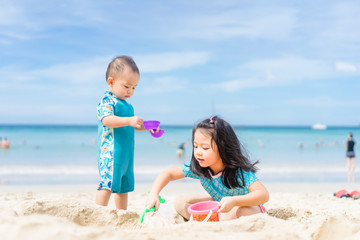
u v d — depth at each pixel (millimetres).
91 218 2193
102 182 3219
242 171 2652
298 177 10508
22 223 1300
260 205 2727
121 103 3424
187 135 39625
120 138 3316
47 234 1234
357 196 5434
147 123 3143
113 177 3230
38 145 25953
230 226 1855
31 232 1252
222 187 2729
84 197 5629
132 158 3488
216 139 2584
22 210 2072
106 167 3240
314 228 1796
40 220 1390
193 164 2803
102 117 3248
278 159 18172
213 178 2750
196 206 2562
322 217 2881
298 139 35344
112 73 3412
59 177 10000
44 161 16031
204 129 2607
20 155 19031
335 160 17672
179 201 2904
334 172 12039
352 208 4238
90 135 40156
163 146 24422
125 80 3379
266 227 1888
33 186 7234
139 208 4293
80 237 1259
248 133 52312
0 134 43375
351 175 10406
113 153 3264
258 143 30172
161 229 1825
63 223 1506
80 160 16609
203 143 2605
